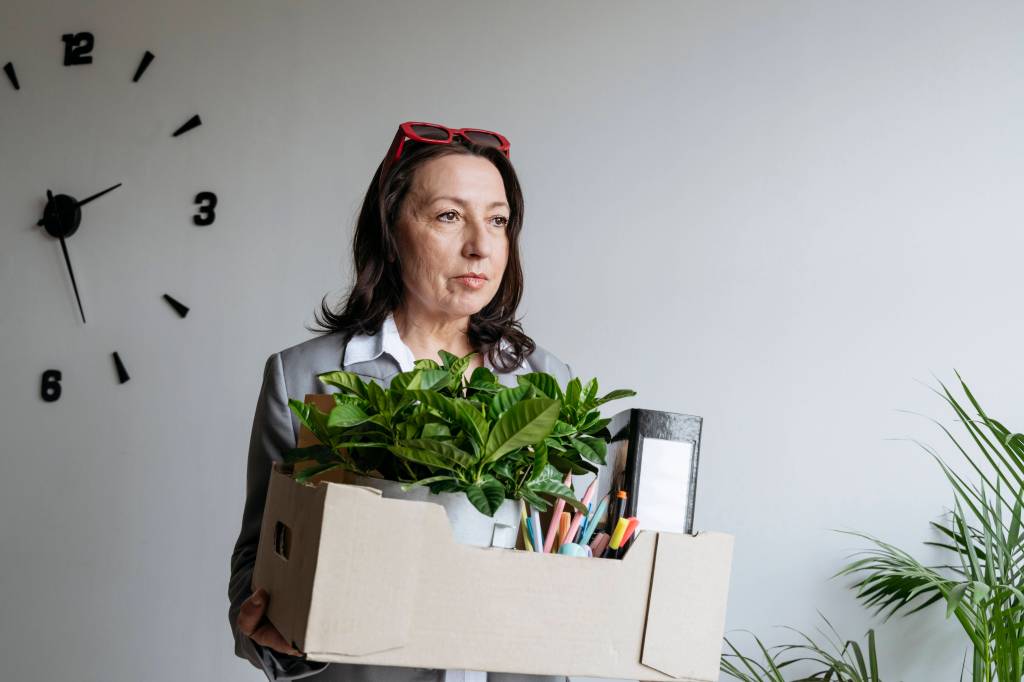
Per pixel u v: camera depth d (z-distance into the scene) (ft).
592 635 2.80
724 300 7.60
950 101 7.39
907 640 7.10
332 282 8.44
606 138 7.91
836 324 7.41
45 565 8.73
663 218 7.75
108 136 9.01
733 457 7.47
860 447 7.30
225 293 8.64
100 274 8.90
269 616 2.88
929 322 7.29
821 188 7.52
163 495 8.60
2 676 8.67
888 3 7.54
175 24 8.98
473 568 2.70
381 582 2.61
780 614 7.30
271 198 8.62
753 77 7.71
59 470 8.79
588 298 7.81
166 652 8.46
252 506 3.91
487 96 8.19
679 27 7.88
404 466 2.91
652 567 2.86
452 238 3.87
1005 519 6.99
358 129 8.49
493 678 3.47
